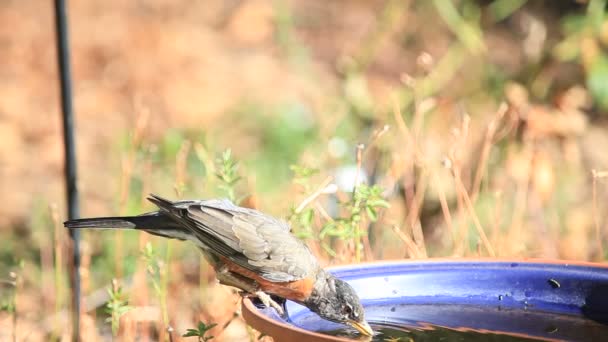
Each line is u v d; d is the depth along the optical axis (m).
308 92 17.98
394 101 10.64
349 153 12.23
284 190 13.35
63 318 10.39
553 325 6.43
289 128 16.14
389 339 6.37
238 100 17.69
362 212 8.56
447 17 13.12
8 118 16.59
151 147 11.05
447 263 6.93
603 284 6.63
